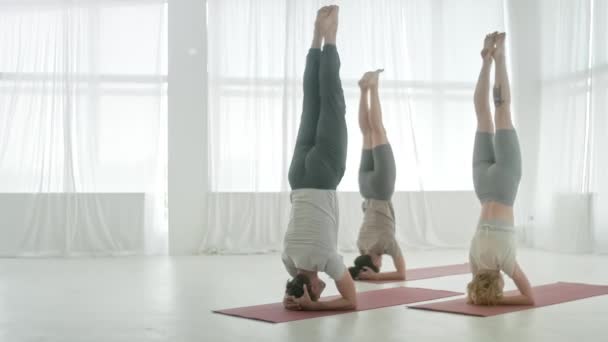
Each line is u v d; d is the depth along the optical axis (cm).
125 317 354
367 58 838
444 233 841
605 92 715
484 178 379
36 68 770
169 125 784
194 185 786
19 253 753
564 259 674
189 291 458
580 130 745
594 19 732
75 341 295
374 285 480
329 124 356
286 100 800
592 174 732
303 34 810
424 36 852
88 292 455
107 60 780
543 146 809
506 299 372
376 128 511
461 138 854
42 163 763
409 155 838
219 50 796
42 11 774
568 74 767
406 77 846
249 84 798
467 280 508
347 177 817
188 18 793
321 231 351
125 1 785
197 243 784
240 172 795
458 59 858
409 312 359
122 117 780
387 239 507
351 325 322
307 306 360
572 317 341
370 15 841
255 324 329
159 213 786
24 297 432
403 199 833
